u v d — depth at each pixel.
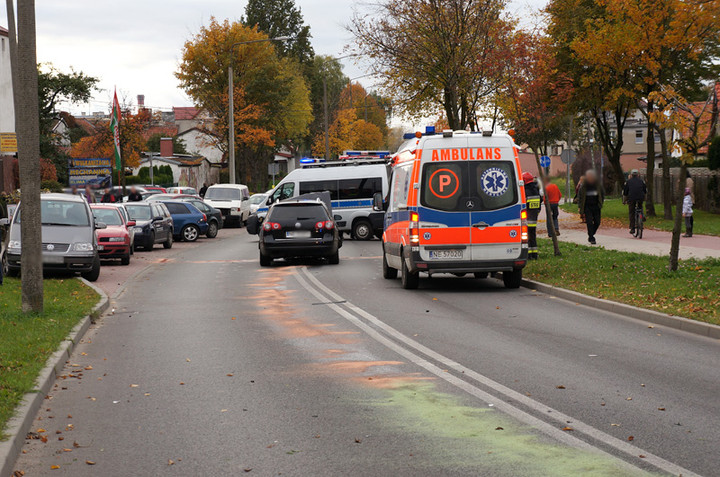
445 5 41.03
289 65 112.06
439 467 6.75
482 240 19.39
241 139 91.75
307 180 41.09
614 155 48.03
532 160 73.56
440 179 19.38
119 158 62.47
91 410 8.95
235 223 57.16
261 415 8.59
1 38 66.50
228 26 90.56
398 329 14.19
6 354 11.22
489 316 15.64
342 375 10.50
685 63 39.19
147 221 36.31
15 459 7.14
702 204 47.84
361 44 42.84
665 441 7.41
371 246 36.41
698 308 14.66
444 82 42.09
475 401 9.02
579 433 7.71
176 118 154.88
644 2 26.78
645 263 21.44
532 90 26.52
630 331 13.74
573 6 43.66
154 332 14.51
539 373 10.44
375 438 7.65
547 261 23.92
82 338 14.03
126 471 6.87
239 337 13.70
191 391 9.80
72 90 87.38
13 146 53.19
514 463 6.82
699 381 9.88
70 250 23.33
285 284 22.03
